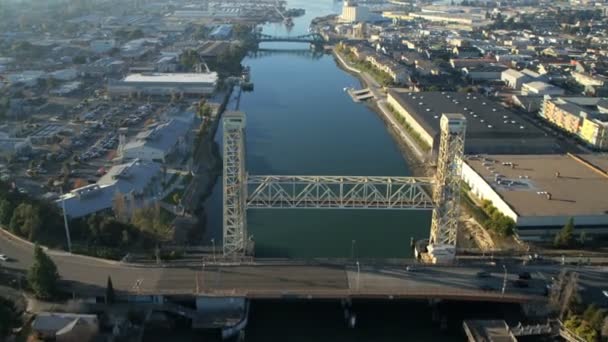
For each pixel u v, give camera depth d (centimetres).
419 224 15675
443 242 13275
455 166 12756
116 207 14550
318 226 15500
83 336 10156
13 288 11631
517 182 16525
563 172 17388
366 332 11188
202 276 11969
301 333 11144
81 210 14675
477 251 13688
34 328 10194
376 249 14312
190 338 10850
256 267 12400
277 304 11994
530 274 12300
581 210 14762
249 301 11881
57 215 14100
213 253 13512
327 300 12075
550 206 15000
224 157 12469
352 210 16512
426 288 11588
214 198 17300
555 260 13075
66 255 12812
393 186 17938
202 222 15625
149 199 15962
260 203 13988
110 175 16675
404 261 12825
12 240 13500
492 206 15538
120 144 19450
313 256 13938
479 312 11694
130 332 10731
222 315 11144
